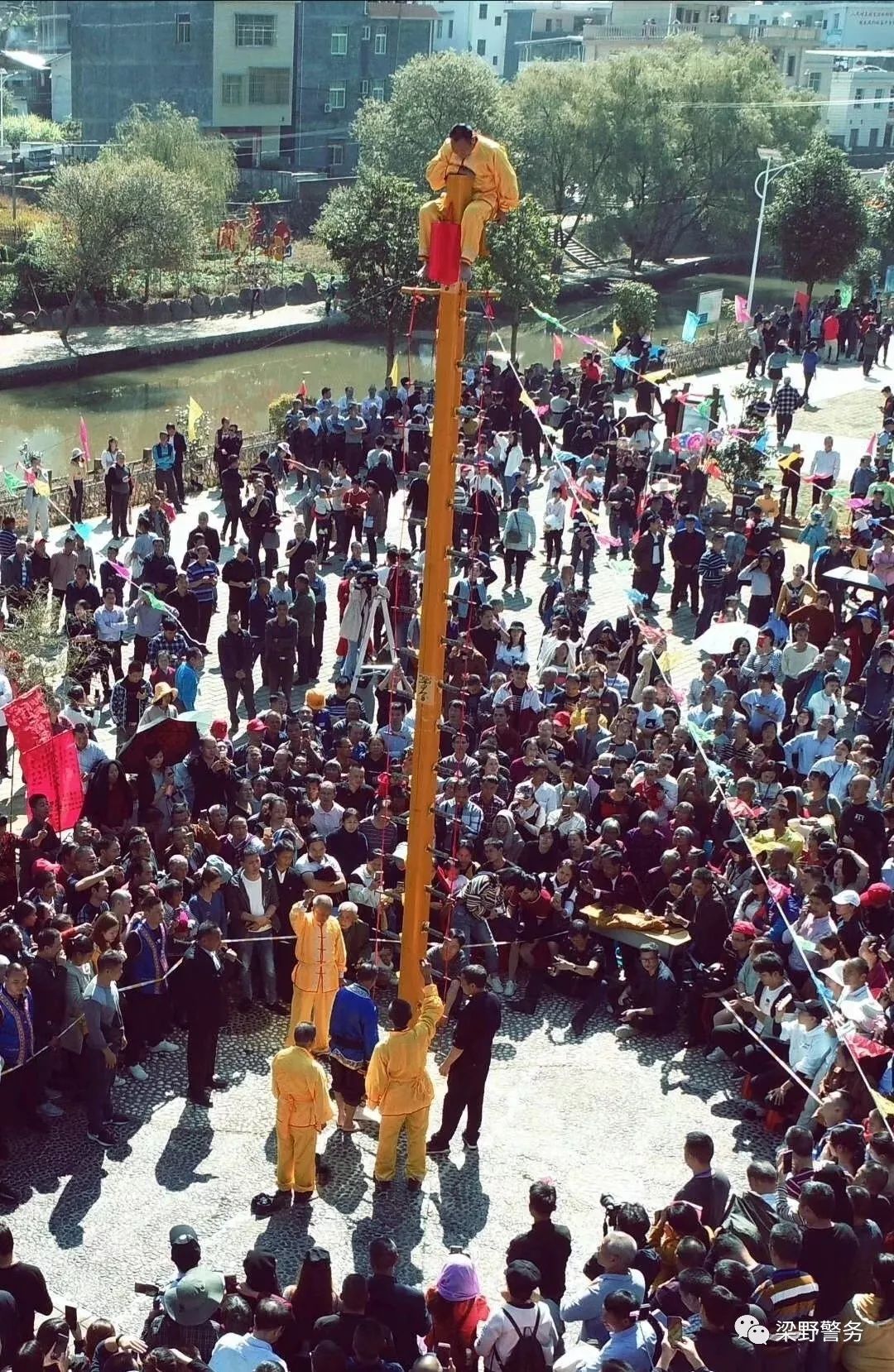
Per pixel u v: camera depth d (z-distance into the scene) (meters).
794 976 12.30
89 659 18.08
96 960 11.41
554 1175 10.98
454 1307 8.42
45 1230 10.12
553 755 15.19
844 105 94.50
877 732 17.17
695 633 22.28
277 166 77.44
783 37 97.25
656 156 62.34
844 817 14.10
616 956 13.31
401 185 43.34
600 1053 12.62
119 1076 11.95
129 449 39.47
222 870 12.61
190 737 14.75
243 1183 10.77
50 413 43.28
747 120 63.25
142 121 61.78
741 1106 11.87
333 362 51.56
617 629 19.16
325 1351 7.37
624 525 24.59
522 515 23.30
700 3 99.06
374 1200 10.66
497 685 16.83
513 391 29.86
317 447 28.84
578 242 68.06
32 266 51.31
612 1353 7.52
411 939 10.98
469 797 14.52
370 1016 11.09
